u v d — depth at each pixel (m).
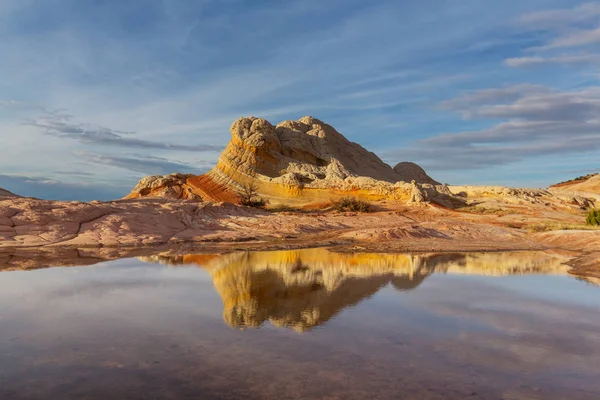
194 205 33.16
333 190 54.12
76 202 27.39
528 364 6.26
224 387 5.30
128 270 14.80
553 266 17.69
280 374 5.73
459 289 12.11
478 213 46.44
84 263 16.39
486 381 5.62
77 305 9.59
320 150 68.06
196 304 9.80
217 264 16.67
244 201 51.31
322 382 5.48
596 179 76.94
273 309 9.41
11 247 20.72
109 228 24.81
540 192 52.72
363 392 5.20
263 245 24.50
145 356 6.37
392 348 6.87
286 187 55.47
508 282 13.46
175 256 19.11
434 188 53.97
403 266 17.14
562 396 5.21
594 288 12.48
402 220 40.12
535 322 8.61
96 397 5.00
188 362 6.13
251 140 59.97
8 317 8.53
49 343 6.95
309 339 7.27
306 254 21.00
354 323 8.33
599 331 7.99
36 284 12.07
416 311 9.41
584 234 28.44
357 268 16.30
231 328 7.88
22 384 5.35
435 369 6.00
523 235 33.19
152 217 28.31
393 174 79.25
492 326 8.28
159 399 4.96
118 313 8.91
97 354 6.44
